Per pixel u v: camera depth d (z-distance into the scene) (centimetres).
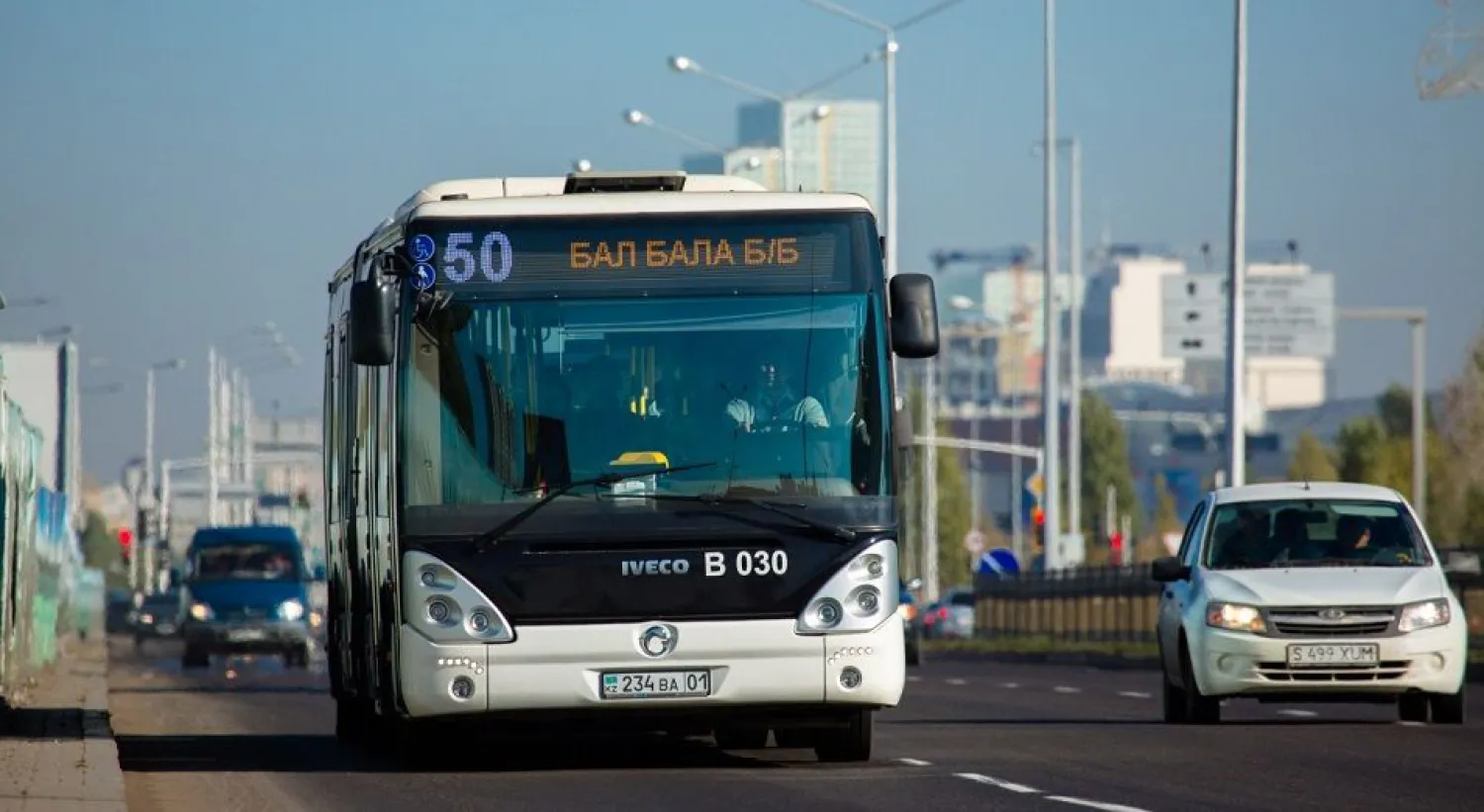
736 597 3456
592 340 3494
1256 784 3353
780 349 3506
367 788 3522
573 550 3450
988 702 6034
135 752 4534
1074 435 16200
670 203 3534
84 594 16000
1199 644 4700
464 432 3469
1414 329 15812
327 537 4825
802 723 3562
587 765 3872
